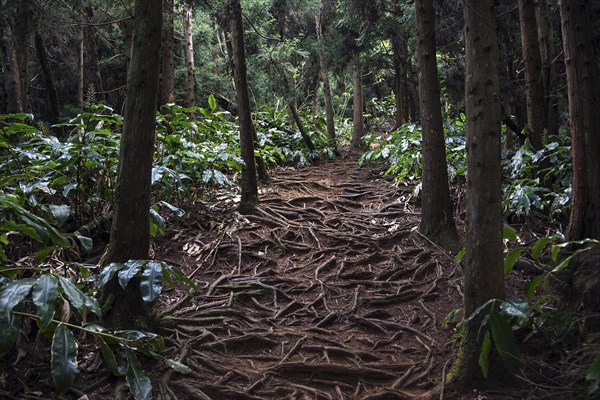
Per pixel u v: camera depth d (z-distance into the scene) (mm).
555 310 3951
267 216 7543
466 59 3764
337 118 22312
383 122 26188
